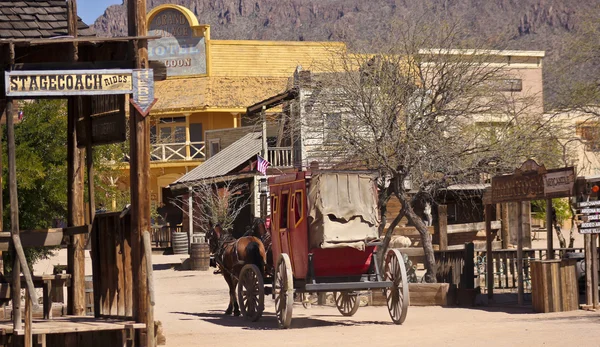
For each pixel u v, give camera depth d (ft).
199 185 156.04
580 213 70.95
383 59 90.84
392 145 85.25
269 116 134.51
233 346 54.19
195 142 211.82
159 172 214.48
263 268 73.41
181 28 218.59
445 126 86.79
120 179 189.57
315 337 58.29
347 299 73.67
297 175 66.18
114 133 52.34
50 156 78.95
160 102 214.28
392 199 137.69
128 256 51.11
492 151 85.61
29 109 79.66
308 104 98.73
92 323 49.49
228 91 213.05
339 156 93.56
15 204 46.62
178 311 83.25
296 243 65.67
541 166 73.67
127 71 48.96
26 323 45.11
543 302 70.08
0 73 49.44
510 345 50.42
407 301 64.08
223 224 147.64
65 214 81.76
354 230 64.08
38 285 55.11
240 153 163.02
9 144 46.93
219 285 114.42
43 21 53.31
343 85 90.33
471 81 88.84
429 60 90.12
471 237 125.90
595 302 70.64
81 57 54.85
